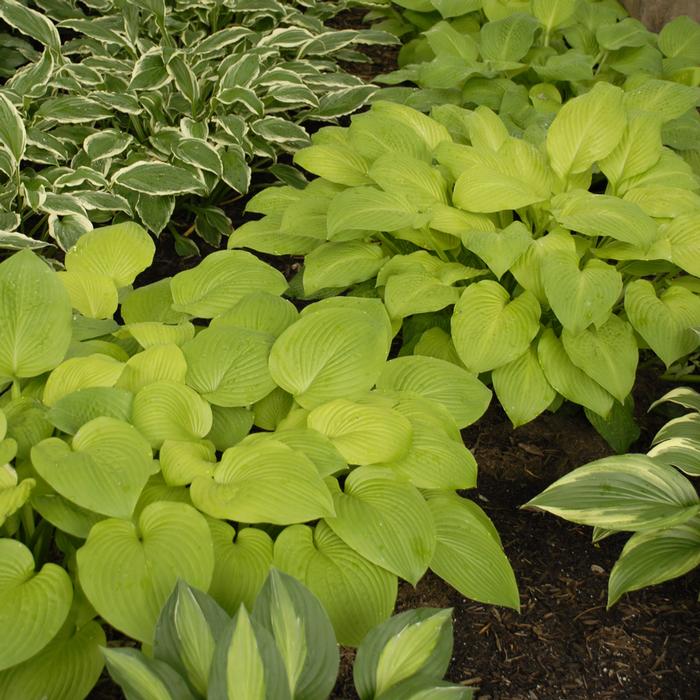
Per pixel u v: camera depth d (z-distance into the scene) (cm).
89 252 146
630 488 125
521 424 138
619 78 200
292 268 175
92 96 179
